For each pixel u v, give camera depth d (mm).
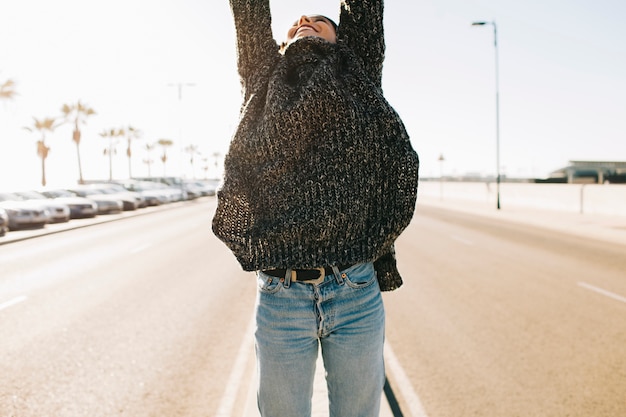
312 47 1281
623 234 12789
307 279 1207
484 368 3717
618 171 34156
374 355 1271
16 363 3928
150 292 6621
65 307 5793
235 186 1170
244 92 1300
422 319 5078
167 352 4188
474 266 8391
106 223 19562
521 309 5469
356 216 1166
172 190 40219
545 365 3770
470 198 33375
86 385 3496
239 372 3732
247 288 6875
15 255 10375
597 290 6449
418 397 3217
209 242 12727
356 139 1164
